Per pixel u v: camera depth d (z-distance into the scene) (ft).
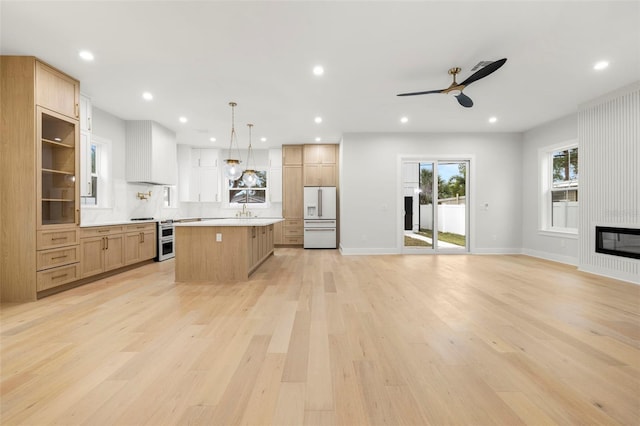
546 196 19.92
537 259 19.39
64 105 11.96
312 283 13.23
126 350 6.86
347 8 8.24
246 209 27.68
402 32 9.36
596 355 6.61
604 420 4.56
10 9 8.18
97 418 4.59
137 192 19.25
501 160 21.68
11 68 10.66
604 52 10.59
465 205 22.16
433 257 20.39
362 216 21.80
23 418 4.59
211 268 13.74
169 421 4.52
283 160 26.05
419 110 16.75
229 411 4.75
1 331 7.95
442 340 7.40
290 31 9.30
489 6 8.16
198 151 26.48
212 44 10.02
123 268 15.94
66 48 10.23
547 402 4.99
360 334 7.76
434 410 4.79
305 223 24.97
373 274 15.06
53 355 6.61
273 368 6.07
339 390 5.32
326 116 17.83
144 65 11.43
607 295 11.25
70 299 10.89
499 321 8.64
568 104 15.84
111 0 7.84
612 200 14.06
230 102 15.37
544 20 8.76
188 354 6.66
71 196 12.44
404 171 22.04
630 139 13.26
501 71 12.03
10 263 10.60
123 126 18.21
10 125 10.66
